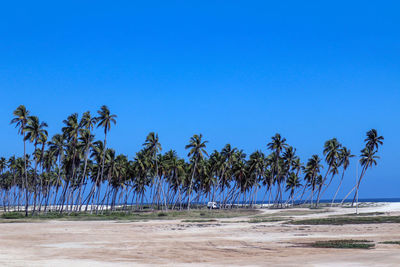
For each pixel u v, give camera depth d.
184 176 123.12
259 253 23.77
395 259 18.06
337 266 16.89
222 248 26.78
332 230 39.97
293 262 18.92
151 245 29.41
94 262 20.48
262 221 58.25
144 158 104.12
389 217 54.53
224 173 126.88
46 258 22.22
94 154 90.94
